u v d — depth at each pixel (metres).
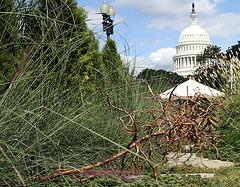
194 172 3.54
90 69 4.50
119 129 3.73
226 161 4.50
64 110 3.17
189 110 4.06
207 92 6.90
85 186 2.66
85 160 3.02
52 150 2.80
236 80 6.80
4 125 2.30
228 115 5.81
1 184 2.14
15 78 2.37
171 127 3.22
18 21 3.04
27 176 2.43
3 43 2.90
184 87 7.06
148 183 2.70
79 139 3.26
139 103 4.50
